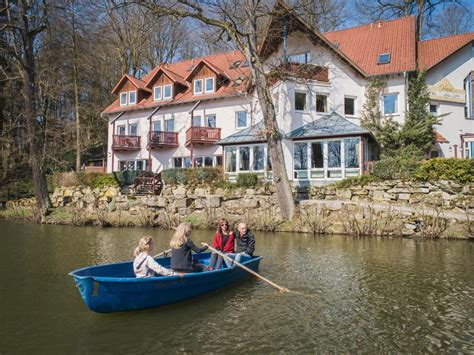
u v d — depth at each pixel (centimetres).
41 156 2997
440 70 2984
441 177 1991
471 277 1075
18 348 659
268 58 2869
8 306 862
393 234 1833
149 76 4022
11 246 1645
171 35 4553
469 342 674
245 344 667
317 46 2831
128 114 3741
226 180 2617
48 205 2927
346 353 634
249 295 931
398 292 948
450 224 1778
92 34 3192
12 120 3856
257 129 2766
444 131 2970
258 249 1517
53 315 804
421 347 656
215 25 2066
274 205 2273
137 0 1925
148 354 635
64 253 1477
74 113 4353
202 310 827
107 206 2769
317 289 976
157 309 830
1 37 3166
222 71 3328
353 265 1229
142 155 3612
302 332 714
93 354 637
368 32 3366
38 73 3462
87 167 4009
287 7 2100
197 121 3344
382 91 2891
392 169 2147
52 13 2873
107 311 779
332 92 2872
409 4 3678
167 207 2533
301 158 2620
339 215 1988
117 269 908
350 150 2450
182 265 903
